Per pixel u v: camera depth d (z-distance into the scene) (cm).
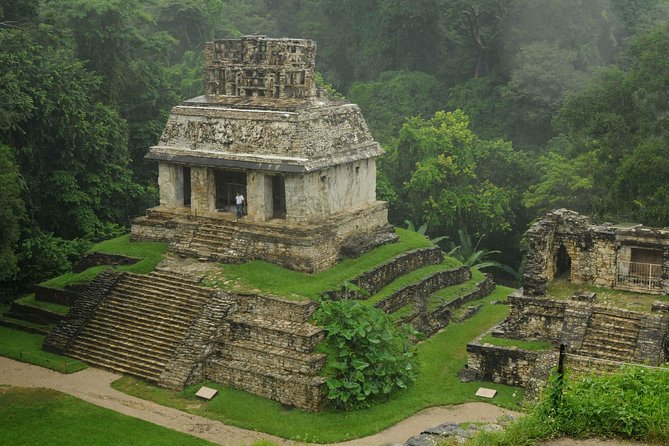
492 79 6381
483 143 5466
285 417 2614
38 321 3344
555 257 3159
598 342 2744
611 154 4016
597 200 4725
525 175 5369
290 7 8144
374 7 7031
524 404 2259
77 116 4097
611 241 3033
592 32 6000
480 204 5041
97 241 4197
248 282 3117
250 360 2816
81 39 4822
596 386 1764
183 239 3428
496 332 2959
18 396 2689
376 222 3734
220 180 3578
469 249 5012
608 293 3014
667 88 3916
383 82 6738
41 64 4044
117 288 3253
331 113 3494
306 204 3316
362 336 2741
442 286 3725
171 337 2986
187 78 6109
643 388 1750
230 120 3450
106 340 3053
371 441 2438
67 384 2819
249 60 3569
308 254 3191
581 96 4275
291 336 2784
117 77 4878
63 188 4075
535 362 2764
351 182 3600
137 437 2416
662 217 3606
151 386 2831
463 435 1744
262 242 3281
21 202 3105
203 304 3036
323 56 7406
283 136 3319
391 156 5381
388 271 3425
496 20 6469
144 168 5003
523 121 5994
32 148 3984
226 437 2473
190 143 3553
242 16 7569
